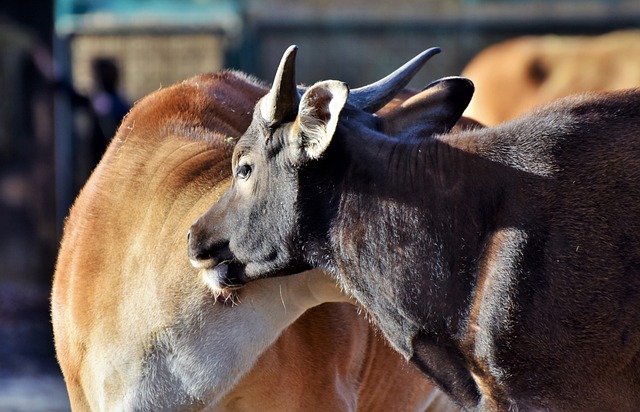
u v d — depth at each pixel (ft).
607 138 44.68
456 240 44.96
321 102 44.27
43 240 136.46
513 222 44.04
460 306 44.96
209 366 48.24
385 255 45.78
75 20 156.35
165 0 165.17
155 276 49.37
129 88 163.73
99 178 53.88
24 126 136.15
